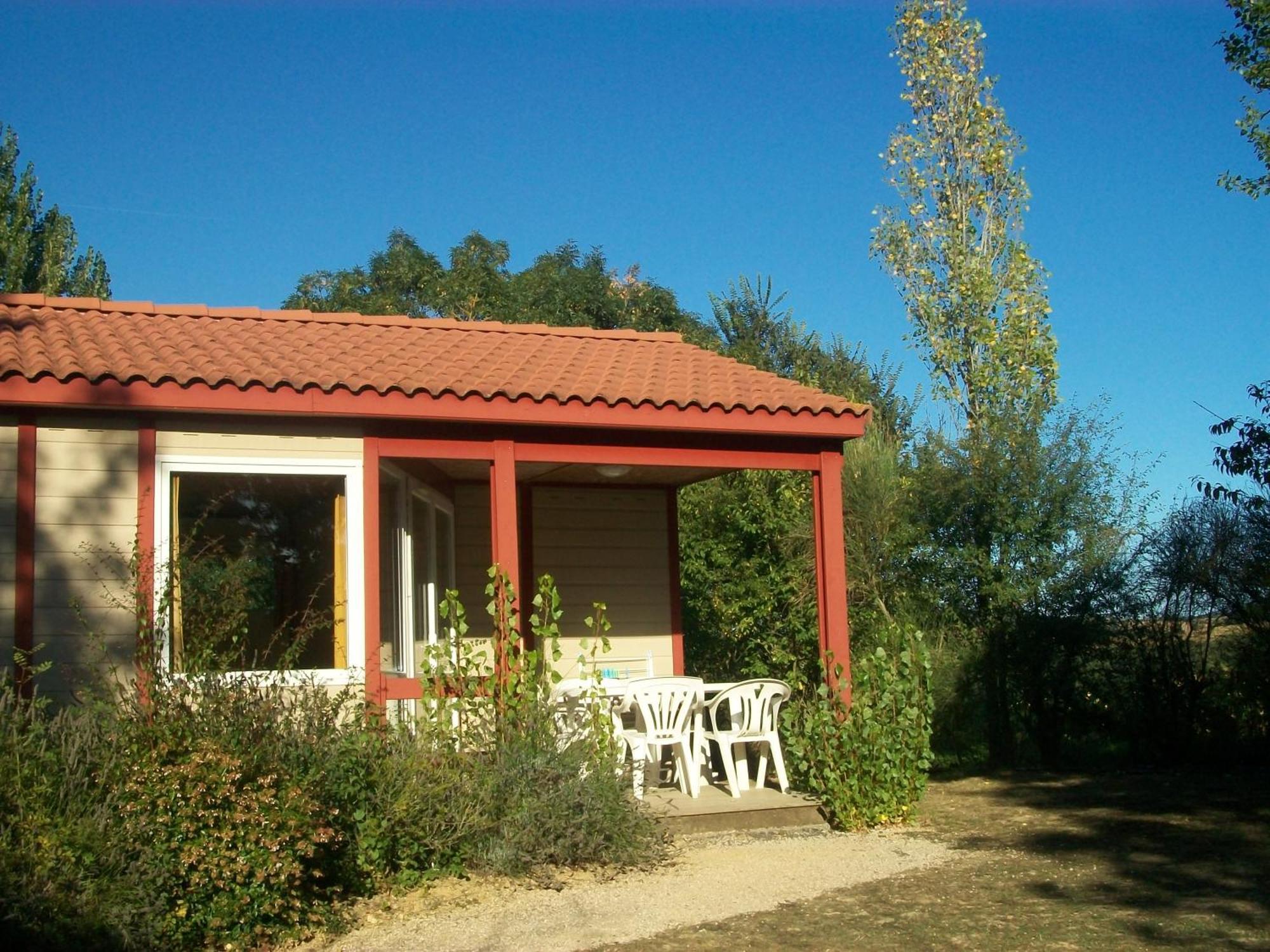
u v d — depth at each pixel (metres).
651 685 9.20
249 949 5.80
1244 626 12.12
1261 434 9.87
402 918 6.44
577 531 12.48
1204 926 6.06
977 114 16.89
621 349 11.52
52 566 7.77
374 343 10.29
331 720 7.10
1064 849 8.09
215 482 8.27
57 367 7.70
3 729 5.92
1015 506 12.90
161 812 5.69
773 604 14.04
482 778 7.41
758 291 26.42
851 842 8.51
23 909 5.18
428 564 10.69
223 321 10.68
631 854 7.57
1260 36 11.49
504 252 29.19
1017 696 12.91
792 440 9.77
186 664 6.91
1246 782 11.05
